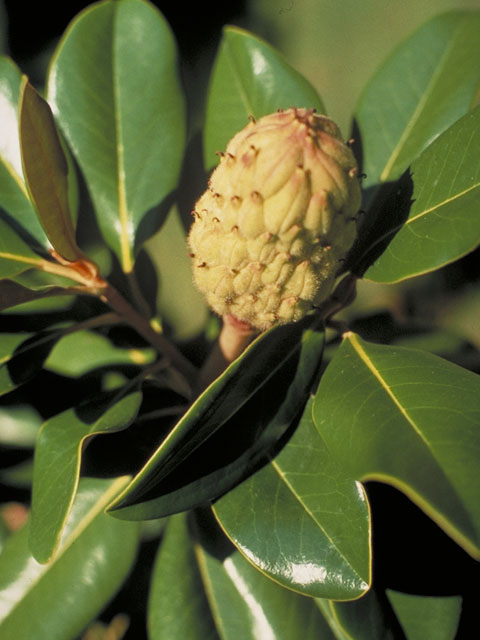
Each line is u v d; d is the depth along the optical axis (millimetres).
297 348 417
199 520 469
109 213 503
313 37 1411
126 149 509
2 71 498
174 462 391
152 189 503
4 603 462
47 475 417
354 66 1360
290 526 397
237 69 514
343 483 400
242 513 402
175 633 460
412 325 571
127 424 411
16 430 545
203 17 1396
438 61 513
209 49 1366
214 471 402
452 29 516
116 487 469
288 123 380
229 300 407
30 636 456
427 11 1398
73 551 466
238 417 408
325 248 390
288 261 392
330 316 431
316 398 393
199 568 467
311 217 381
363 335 564
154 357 525
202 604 461
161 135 508
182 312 1090
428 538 430
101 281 445
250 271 396
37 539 400
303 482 406
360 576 385
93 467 459
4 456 544
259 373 403
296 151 375
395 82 514
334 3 1451
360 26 1415
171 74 511
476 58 507
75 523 469
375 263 417
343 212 385
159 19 512
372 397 385
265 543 397
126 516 389
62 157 412
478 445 357
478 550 327
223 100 515
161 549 473
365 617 415
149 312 502
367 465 355
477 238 388
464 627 435
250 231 386
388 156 503
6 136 496
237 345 438
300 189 377
